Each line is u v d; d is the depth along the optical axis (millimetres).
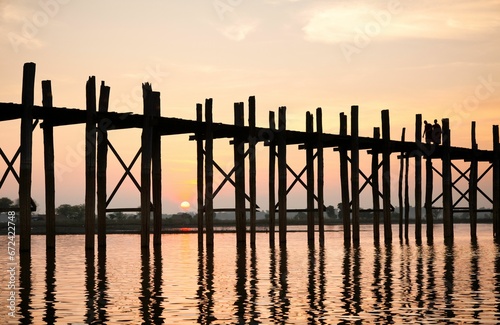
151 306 14359
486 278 18906
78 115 25828
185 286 17297
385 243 34781
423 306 14422
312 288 16969
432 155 39938
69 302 14781
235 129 30281
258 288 16953
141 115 27125
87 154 25906
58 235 49812
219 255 26656
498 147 41156
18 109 24109
